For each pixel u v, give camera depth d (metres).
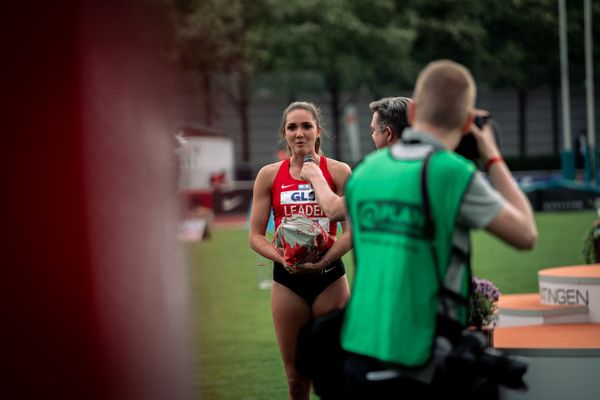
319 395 9.10
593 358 12.27
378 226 8.42
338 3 90.88
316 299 12.86
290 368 13.11
